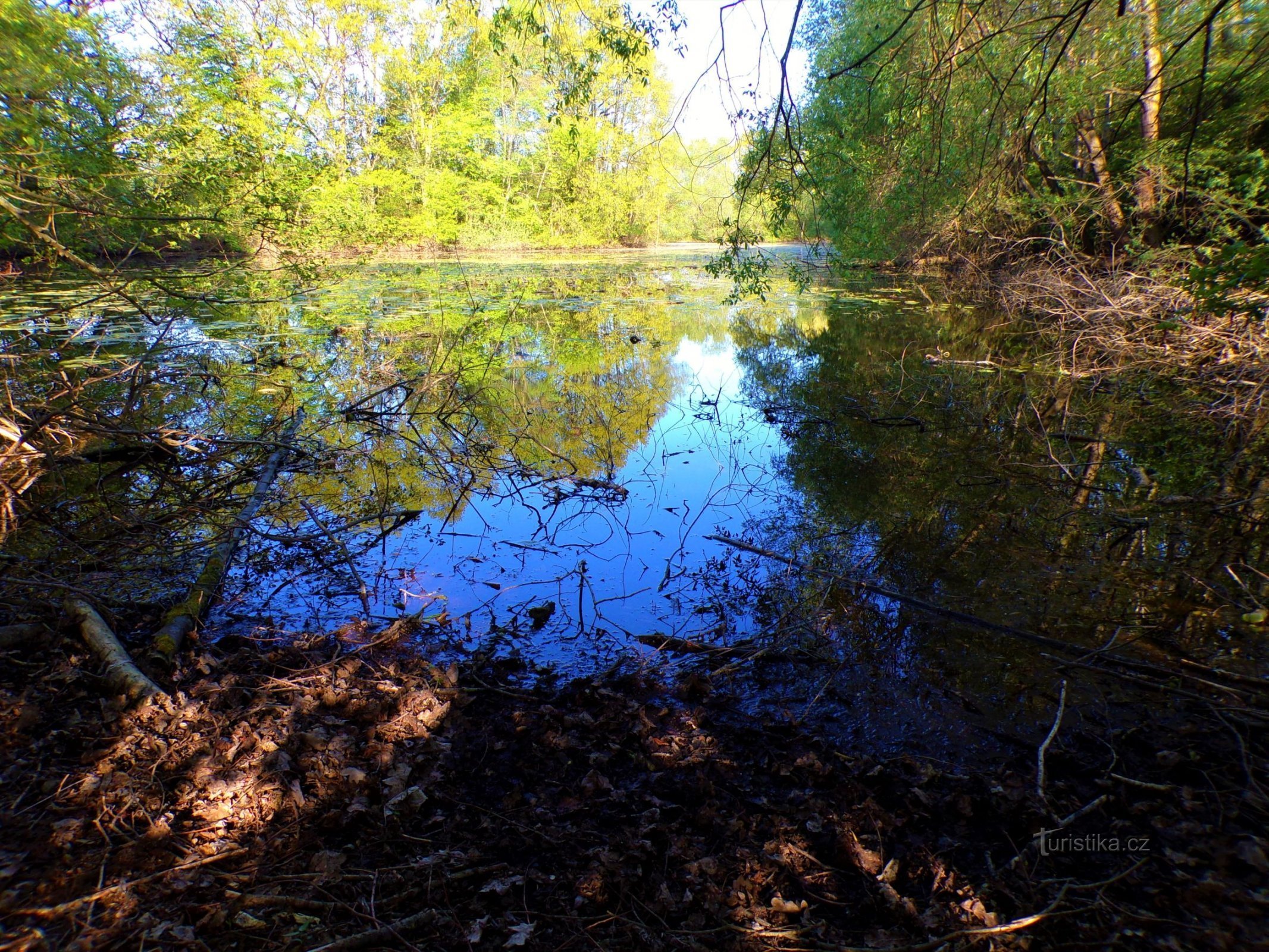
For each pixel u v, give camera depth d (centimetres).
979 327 1296
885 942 201
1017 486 582
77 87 811
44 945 185
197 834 228
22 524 454
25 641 326
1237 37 855
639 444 731
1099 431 709
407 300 1675
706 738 292
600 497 593
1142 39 877
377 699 309
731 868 225
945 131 1002
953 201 1313
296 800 243
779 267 2366
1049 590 419
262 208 1022
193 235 963
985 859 233
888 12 1078
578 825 243
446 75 3025
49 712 283
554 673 346
